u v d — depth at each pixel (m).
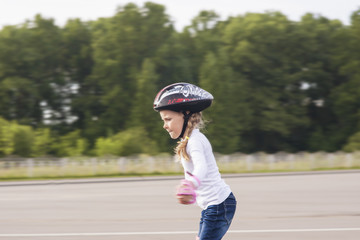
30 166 30.08
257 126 56.50
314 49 57.56
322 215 10.69
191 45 59.91
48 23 55.59
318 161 37.09
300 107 58.53
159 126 46.72
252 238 8.11
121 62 52.00
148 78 47.22
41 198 15.46
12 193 17.66
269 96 56.81
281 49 57.84
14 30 52.75
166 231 8.85
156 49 54.22
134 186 20.25
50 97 55.47
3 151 35.09
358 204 12.62
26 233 8.84
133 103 50.47
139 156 33.88
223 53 50.91
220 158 35.88
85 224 9.80
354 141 47.91
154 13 54.62
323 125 62.28
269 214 10.86
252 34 56.50
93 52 54.91
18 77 51.62
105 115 52.22
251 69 56.66
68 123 56.81
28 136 36.34
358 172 29.72
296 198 14.17
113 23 54.09
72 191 18.17
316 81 59.53
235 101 52.50
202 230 4.02
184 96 3.87
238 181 22.20
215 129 48.38
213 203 3.99
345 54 57.59
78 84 57.94
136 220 10.24
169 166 32.38
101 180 24.67
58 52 56.31
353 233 8.51
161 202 13.59
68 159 31.58
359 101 55.72
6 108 51.12
